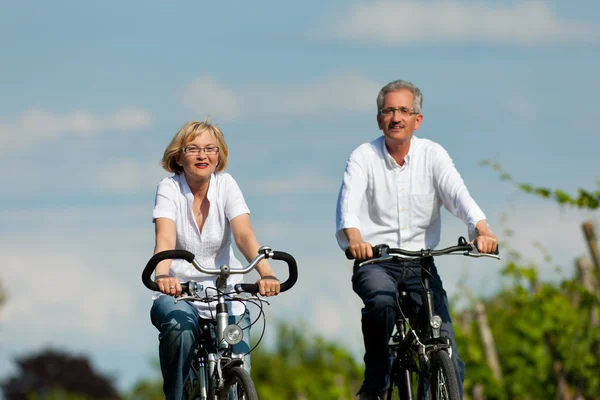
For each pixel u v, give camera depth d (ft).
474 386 104.63
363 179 58.34
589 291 98.32
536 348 104.73
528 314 102.89
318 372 140.05
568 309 101.55
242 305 53.98
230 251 54.75
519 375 105.09
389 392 57.41
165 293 48.98
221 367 50.16
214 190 53.72
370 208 59.16
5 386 405.59
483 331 105.40
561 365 102.27
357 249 52.90
